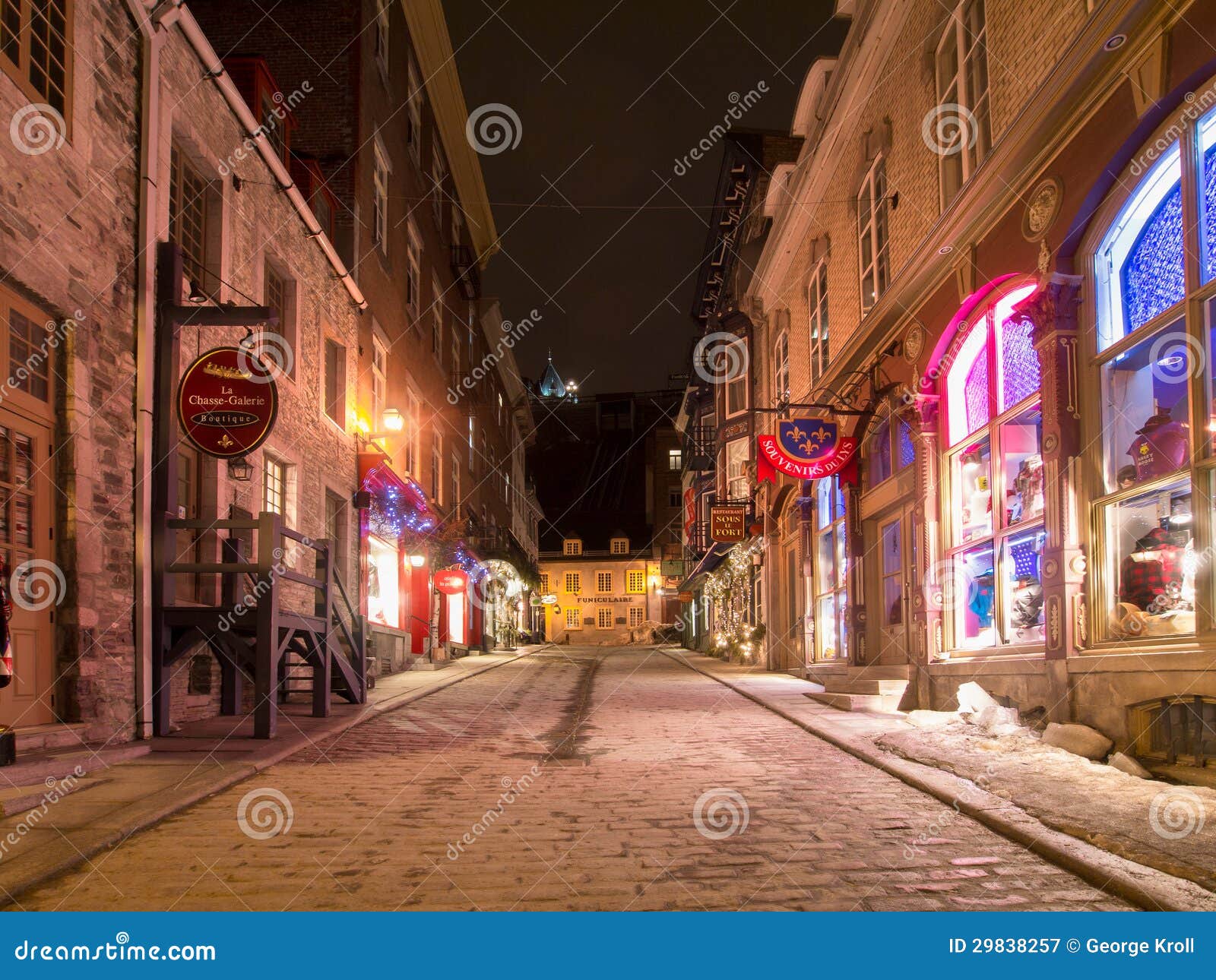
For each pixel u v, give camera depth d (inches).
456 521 964.0
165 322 353.7
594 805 231.5
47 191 282.5
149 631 334.0
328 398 642.2
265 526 344.5
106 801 226.4
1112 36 250.5
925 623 402.0
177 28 378.6
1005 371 346.6
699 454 1330.0
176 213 401.7
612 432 2871.6
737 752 317.7
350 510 655.8
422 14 876.6
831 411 499.5
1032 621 324.5
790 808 224.7
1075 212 282.0
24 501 278.5
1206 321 229.3
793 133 665.6
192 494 409.1
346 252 670.5
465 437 1210.0
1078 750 259.9
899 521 467.2
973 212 348.8
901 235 453.7
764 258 784.9
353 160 679.7
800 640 697.6
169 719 344.5
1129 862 163.8
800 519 666.2
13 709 269.7
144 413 337.7
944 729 321.4
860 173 523.2
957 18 385.7
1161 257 259.3
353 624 491.2
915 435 415.5
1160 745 241.9
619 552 2554.1
